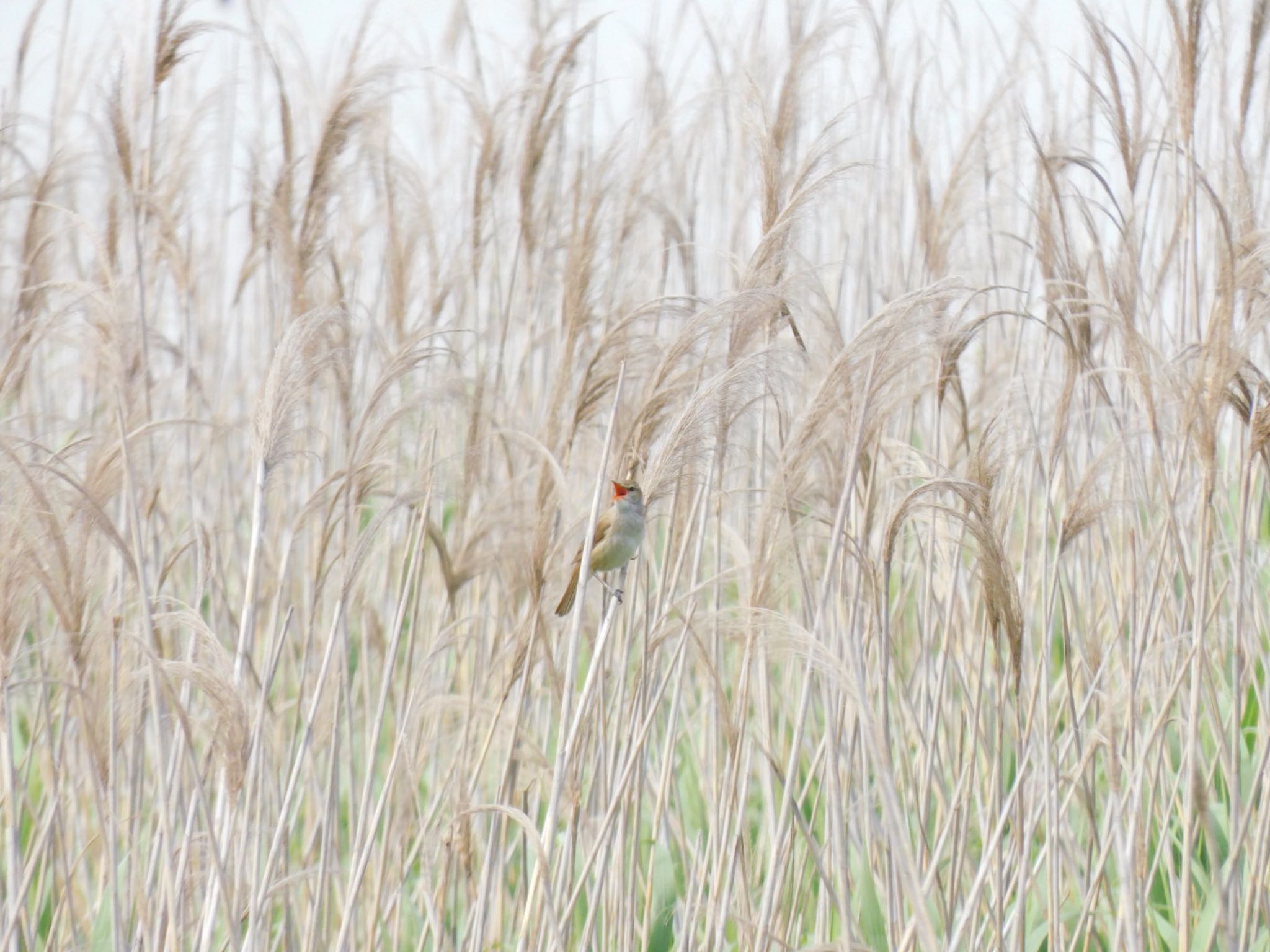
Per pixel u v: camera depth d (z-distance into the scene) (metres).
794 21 14.73
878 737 8.69
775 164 11.23
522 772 11.38
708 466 10.56
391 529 13.49
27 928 10.65
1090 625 12.95
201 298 20.05
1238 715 9.78
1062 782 11.31
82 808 13.40
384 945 12.69
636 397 11.25
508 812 9.32
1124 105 11.84
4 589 9.04
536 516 10.78
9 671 9.21
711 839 11.18
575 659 9.48
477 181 15.33
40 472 9.40
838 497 10.58
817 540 11.57
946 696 13.59
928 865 11.18
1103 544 12.77
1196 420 9.74
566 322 14.75
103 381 13.88
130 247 15.34
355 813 13.48
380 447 11.42
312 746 12.27
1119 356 13.73
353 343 13.84
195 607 12.61
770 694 13.95
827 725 9.40
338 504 11.69
